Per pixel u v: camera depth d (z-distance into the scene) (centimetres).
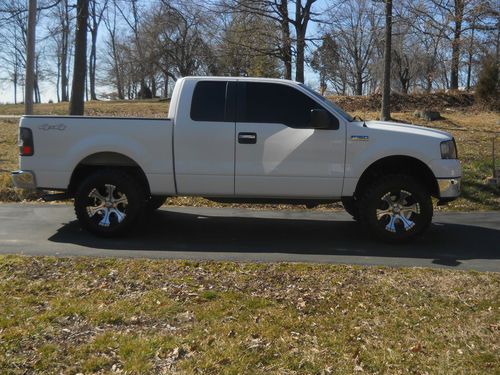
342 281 515
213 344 375
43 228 757
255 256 619
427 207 676
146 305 445
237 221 827
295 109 681
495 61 2219
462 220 856
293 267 560
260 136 673
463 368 346
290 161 674
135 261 578
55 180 694
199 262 579
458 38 1534
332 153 672
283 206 944
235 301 457
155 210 884
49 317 416
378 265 586
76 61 1381
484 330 402
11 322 405
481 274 542
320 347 373
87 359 354
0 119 2200
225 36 1797
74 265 558
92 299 457
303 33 1700
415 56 3381
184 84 687
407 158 680
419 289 492
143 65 4119
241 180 681
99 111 2628
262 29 1731
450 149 675
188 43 3244
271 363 350
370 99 2356
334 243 693
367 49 4794
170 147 681
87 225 698
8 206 928
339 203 950
